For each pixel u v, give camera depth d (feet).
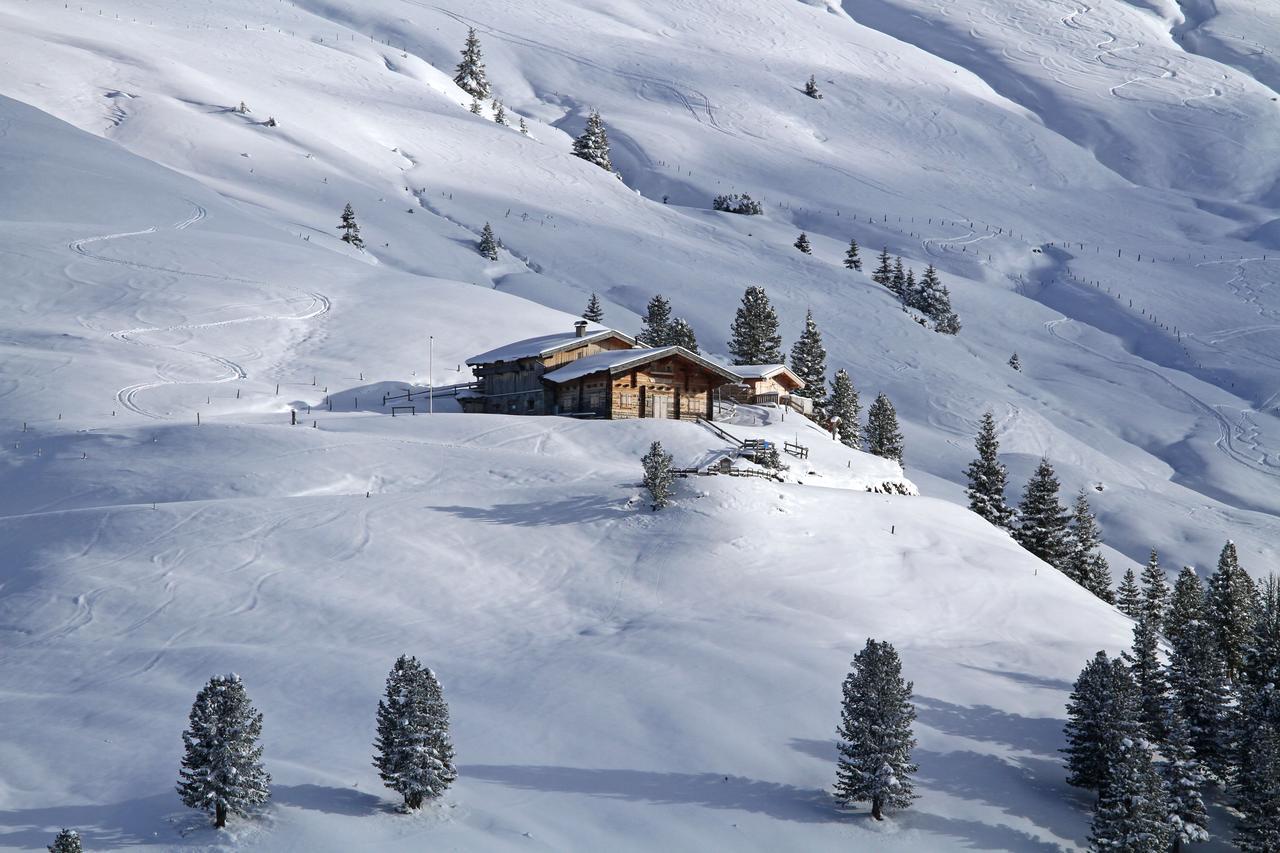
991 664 177.78
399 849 121.60
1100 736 142.92
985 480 389.19
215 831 123.34
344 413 328.49
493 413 344.90
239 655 166.71
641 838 127.95
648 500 225.35
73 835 111.86
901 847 130.62
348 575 192.95
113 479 245.86
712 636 176.14
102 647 169.68
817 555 211.20
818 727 150.92
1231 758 158.40
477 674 163.94
